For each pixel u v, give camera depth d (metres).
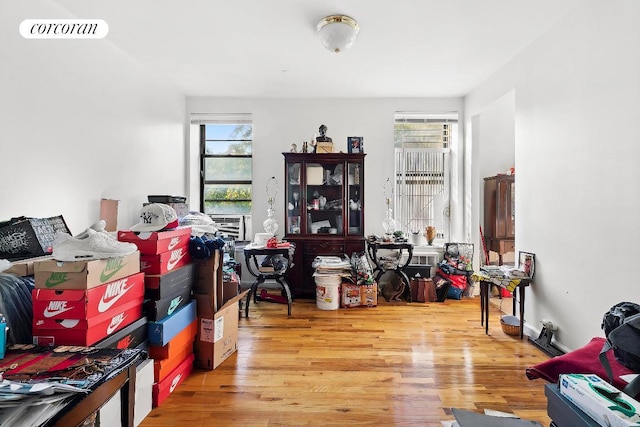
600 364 1.48
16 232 1.96
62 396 1.02
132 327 1.84
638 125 2.02
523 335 3.08
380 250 4.82
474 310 3.93
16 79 2.16
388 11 2.60
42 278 1.55
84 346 1.52
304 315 3.73
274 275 3.86
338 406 2.00
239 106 4.78
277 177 4.83
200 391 2.17
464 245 4.55
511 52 3.33
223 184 5.12
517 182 3.36
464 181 4.76
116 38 3.01
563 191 2.68
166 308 2.11
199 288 2.48
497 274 3.11
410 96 4.73
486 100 4.08
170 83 4.23
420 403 2.03
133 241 2.07
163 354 2.09
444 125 4.99
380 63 3.60
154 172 3.88
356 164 4.61
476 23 2.78
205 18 2.69
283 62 3.57
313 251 4.45
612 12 2.19
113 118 3.13
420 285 4.29
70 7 2.51
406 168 4.97
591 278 2.39
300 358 2.64
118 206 3.19
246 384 2.25
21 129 2.20
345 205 4.55
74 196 2.66
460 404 2.02
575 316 2.55
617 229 2.17
